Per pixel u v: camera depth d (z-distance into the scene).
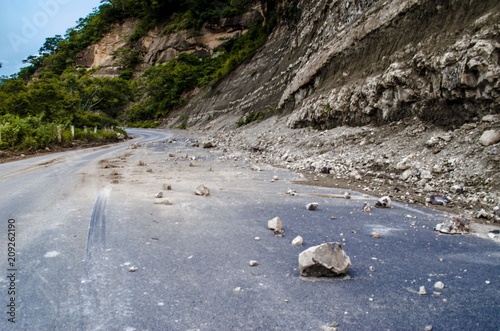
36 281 3.94
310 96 20.58
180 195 8.30
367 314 3.32
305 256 4.11
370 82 14.46
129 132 46.03
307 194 8.52
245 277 4.07
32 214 6.55
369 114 14.45
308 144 15.77
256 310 3.38
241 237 5.43
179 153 19.34
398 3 15.19
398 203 7.59
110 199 7.81
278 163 14.38
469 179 8.02
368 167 11.04
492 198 7.10
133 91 65.94
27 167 13.34
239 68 43.31
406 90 12.36
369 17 17.11
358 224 6.14
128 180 10.43
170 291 3.74
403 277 4.11
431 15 13.22
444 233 5.63
